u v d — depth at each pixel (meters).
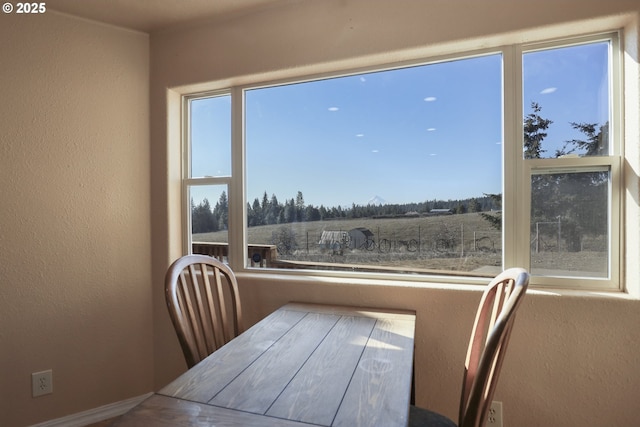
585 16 1.24
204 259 1.41
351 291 1.53
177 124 1.90
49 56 1.59
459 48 1.43
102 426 1.69
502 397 1.35
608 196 1.32
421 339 1.44
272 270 1.78
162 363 1.86
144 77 1.85
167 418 0.69
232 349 1.04
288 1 1.61
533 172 1.40
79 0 1.54
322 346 1.06
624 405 1.22
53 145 1.61
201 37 1.77
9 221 1.52
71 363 1.67
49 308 1.61
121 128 1.78
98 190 1.72
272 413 0.71
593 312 1.25
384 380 0.84
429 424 1.05
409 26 1.45
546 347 1.30
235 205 1.82
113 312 1.77
